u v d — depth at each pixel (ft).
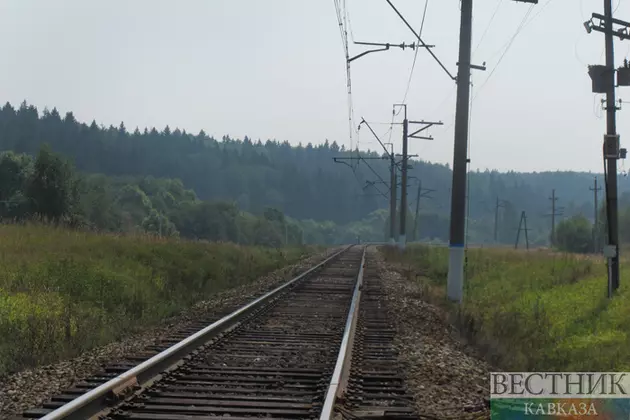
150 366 26.71
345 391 24.98
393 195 218.18
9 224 80.48
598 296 57.98
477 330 42.57
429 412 23.21
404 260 136.67
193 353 32.07
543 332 45.27
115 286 49.26
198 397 23.90
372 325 44.09
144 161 596.70
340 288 69.41
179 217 291.99
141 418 20.95
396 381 27.58
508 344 39.04
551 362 34.73
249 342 36.29
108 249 64.64
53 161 174.29
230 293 66.13
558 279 76.07
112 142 645.92
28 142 517.55
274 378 27.40
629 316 46.50
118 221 221.05
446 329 45.44
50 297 42.16
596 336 43.01
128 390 23.73
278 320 45.62
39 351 31.30
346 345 32.68
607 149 62.34
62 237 69.56
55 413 19.03
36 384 26.11
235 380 26.86
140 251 66.69
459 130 63.41
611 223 60.34
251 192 625.00
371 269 105.91
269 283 78.02
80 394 23.80
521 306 58.49
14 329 33.96
